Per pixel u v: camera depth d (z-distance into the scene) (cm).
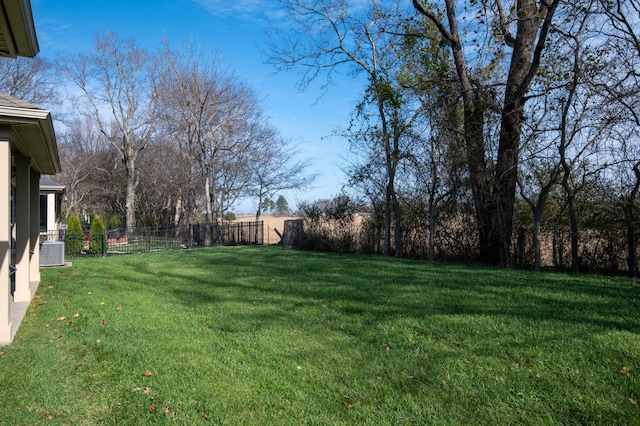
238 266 1316
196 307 765
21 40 516
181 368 469
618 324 571
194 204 3181
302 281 987
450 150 1395
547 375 430
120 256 1761
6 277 533
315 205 1939
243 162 3005
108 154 4234
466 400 394
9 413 360
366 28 1631
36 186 983
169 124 2789
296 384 436
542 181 1198
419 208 1580
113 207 4525
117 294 864
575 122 1097
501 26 1273
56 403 382
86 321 642
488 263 1345
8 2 427
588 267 1173
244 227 2547
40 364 462
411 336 561
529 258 1302
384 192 1675
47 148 692
